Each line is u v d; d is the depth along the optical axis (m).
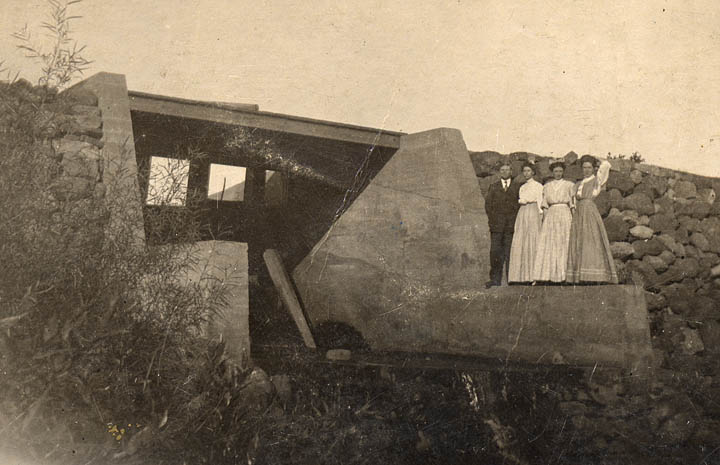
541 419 4.09
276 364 4.81
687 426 4.02
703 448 3.70
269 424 3.46
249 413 3.31
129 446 2.54
